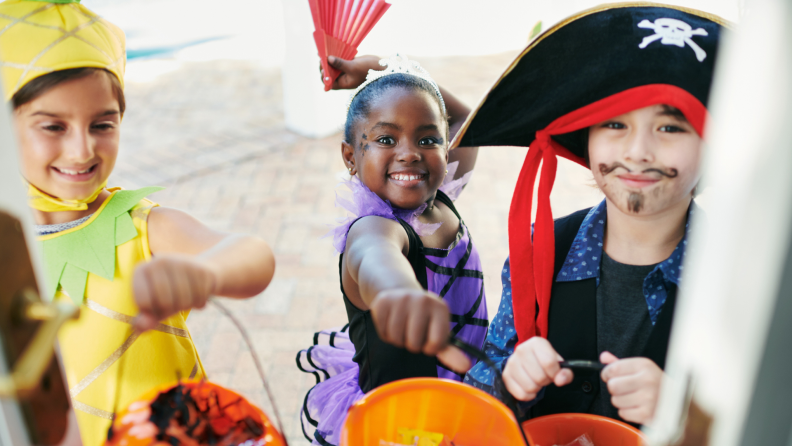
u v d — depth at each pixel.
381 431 0.70
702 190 0.87
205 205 3.43
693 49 0.73
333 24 1.33
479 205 3.39
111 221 1.00
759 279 0.39
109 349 0.99
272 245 3.06
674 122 0.75
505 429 0.68
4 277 0.46
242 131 4.39
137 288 0.57
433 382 0.71
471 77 5.12
